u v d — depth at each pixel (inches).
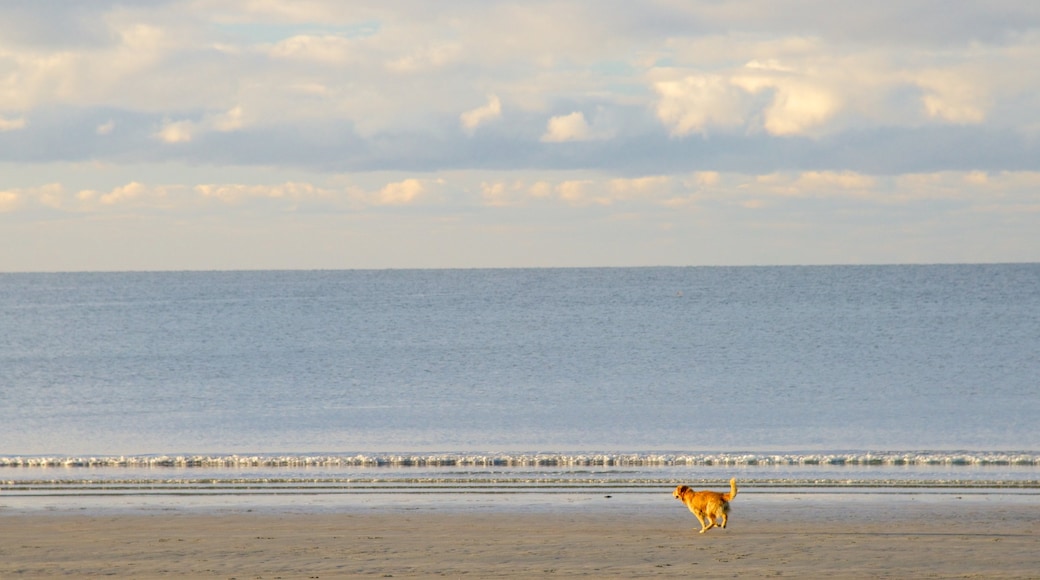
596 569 2247.8
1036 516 2908.5
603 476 3848.4
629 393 7076.8
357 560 2359.7
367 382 7859.3
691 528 2780.5
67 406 6589.6
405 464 4244.6
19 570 2276.1
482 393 7145.7
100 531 2763.3
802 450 4608.8
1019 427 5334.6
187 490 3595.0
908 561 2309.3
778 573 2193.7
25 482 3784.5
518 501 3309.5
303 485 3688.5
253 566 2300.7
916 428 5359.3
